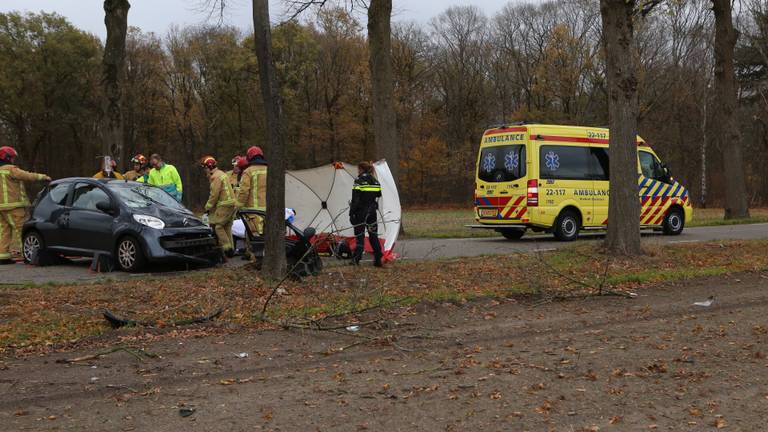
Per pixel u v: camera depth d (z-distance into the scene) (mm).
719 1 25016
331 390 5320
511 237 18406
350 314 8039
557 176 17094
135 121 55500
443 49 57625
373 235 11031
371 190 11023
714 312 8352
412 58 54469
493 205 17516
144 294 8797
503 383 5496
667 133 48031
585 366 5973
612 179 12727
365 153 55781
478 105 58125
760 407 4945
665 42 40031
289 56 52188
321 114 55094
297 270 9812
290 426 4555
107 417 4719
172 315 7820
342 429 4504
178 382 5559
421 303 8633
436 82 58094
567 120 46812
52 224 11781
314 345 6801
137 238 10875
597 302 9070
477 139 57906
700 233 19453
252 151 11812
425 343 6883
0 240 12492
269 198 9594
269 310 8070
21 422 4621
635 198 12680
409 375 5742
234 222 13133
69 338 6867
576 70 44250
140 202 11500
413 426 4562
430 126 56281
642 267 11609
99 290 9016
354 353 6520
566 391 5297
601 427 4562
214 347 6668
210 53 53562
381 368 5977
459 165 56156
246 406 4949
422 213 46281
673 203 18844
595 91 46000
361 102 54156
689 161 48969
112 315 7371
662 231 19531
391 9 18234
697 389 5344
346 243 12062
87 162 57156
